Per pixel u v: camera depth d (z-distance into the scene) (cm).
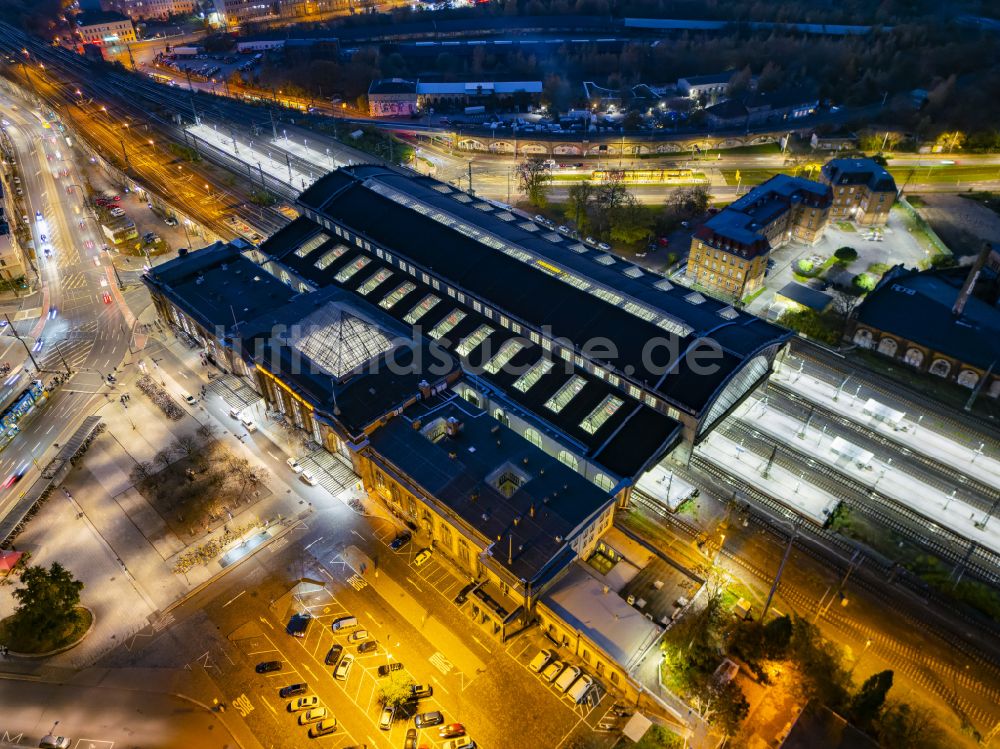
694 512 13275
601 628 10788
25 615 11125
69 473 14425
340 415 13488
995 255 18025
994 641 11162
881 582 12031
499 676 10800
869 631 11269
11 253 19900
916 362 16612
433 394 14388
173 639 11456
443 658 11062
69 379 16888
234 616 11756
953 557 12481
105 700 10669
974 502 13488
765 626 10650
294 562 12594
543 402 14075
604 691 10588
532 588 10894
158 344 17950
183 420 15612
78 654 11300
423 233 17388
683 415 12975
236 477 14125
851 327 17362
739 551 12556
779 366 16062
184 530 13188
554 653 11081
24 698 10719
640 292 15162
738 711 9850
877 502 13512
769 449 14662
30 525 13375
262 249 19275
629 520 13088
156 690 10769
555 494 12162
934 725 9844
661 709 10100
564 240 17900
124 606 11956
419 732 10106
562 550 11275
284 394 14812
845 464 14275
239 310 16775
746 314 15400
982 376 15675
